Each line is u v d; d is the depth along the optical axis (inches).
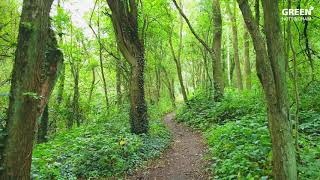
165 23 887.1
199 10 893.2
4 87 499.8
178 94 2437.3
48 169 289.3
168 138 541.0
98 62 896.9
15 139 200.4
